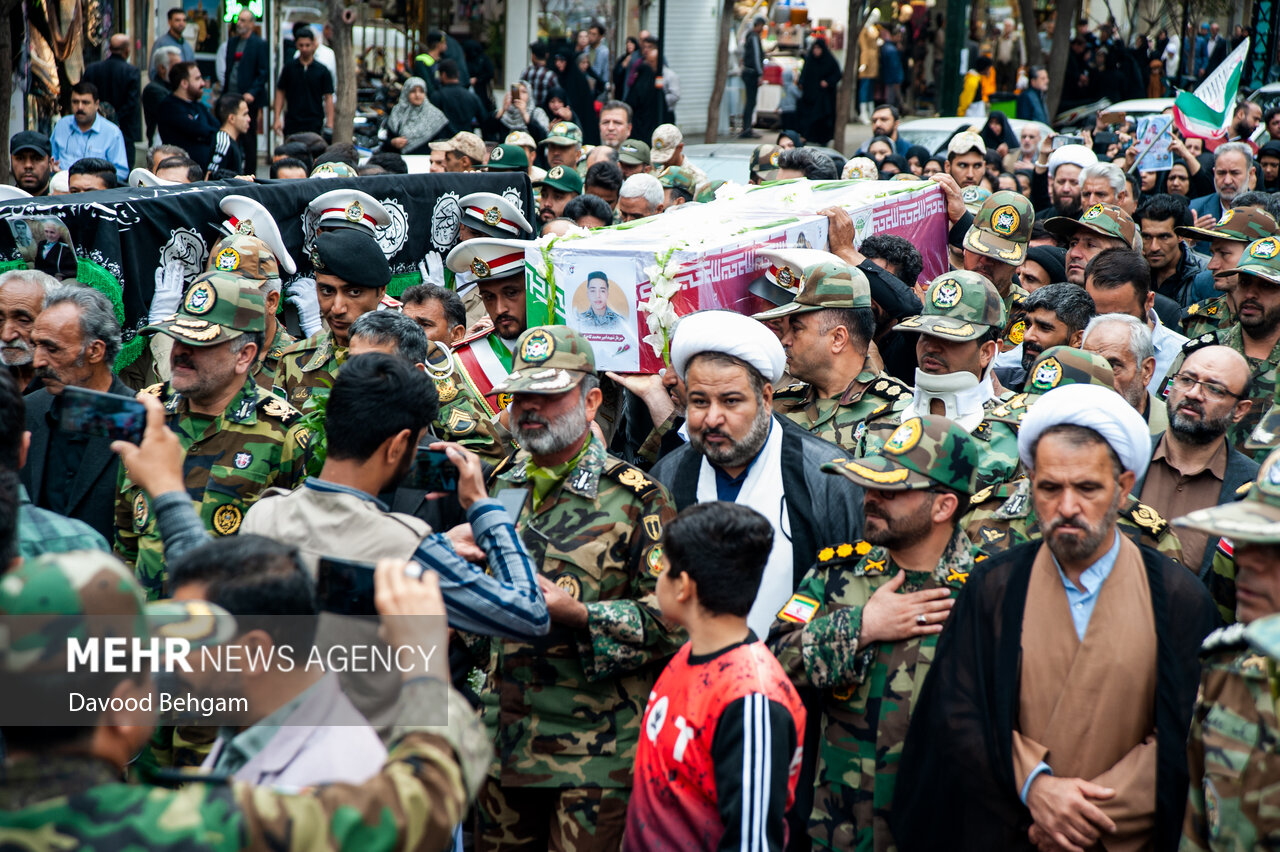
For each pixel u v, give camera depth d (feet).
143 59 57.00
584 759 11.80
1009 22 100.94
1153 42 101.81
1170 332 19.90
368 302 17.80
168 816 6.33
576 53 72.64
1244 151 33.04
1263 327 19.33
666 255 14.66
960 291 14.99
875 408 15.29
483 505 10.73
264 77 55.06
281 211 21.77
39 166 30.68
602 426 16.97
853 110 99.60
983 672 10.46
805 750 11.96
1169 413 14.70
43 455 14.55
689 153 51.31
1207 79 37.45
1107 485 10.13
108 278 18.57
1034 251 22.65
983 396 14.94
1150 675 10.16
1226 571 12.35
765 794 9.01
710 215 18.56
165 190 20.04
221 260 18.17
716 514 9.68
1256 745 8.68
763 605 12.89
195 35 60.70
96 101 38.06
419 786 6.96
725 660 9.55
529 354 12.34
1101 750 10.11
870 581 11.67
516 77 78.84
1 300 15.46
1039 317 17.48
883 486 11.03
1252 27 64.95
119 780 6.68
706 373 12.67
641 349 15.10
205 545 7.99
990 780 10.28
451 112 53.62
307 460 14.12
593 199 26.12
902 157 46.11
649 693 12.03
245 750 7.67
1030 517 12.81
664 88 72.90
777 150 33.88
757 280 16.24
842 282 15.19
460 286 24.26
